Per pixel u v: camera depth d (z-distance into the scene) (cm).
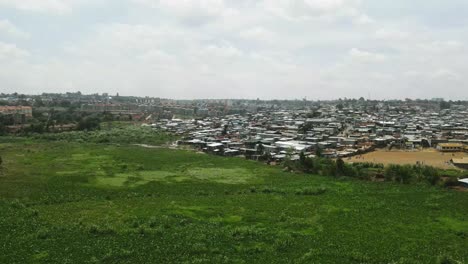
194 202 7800
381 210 7394
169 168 11788
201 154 15125
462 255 5247
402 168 10438
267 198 8225
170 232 5981
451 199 8281
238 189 9075
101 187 8925
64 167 11306
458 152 16400
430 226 6488
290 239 5744
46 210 7012
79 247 5288
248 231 6025
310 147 16312
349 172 10725
